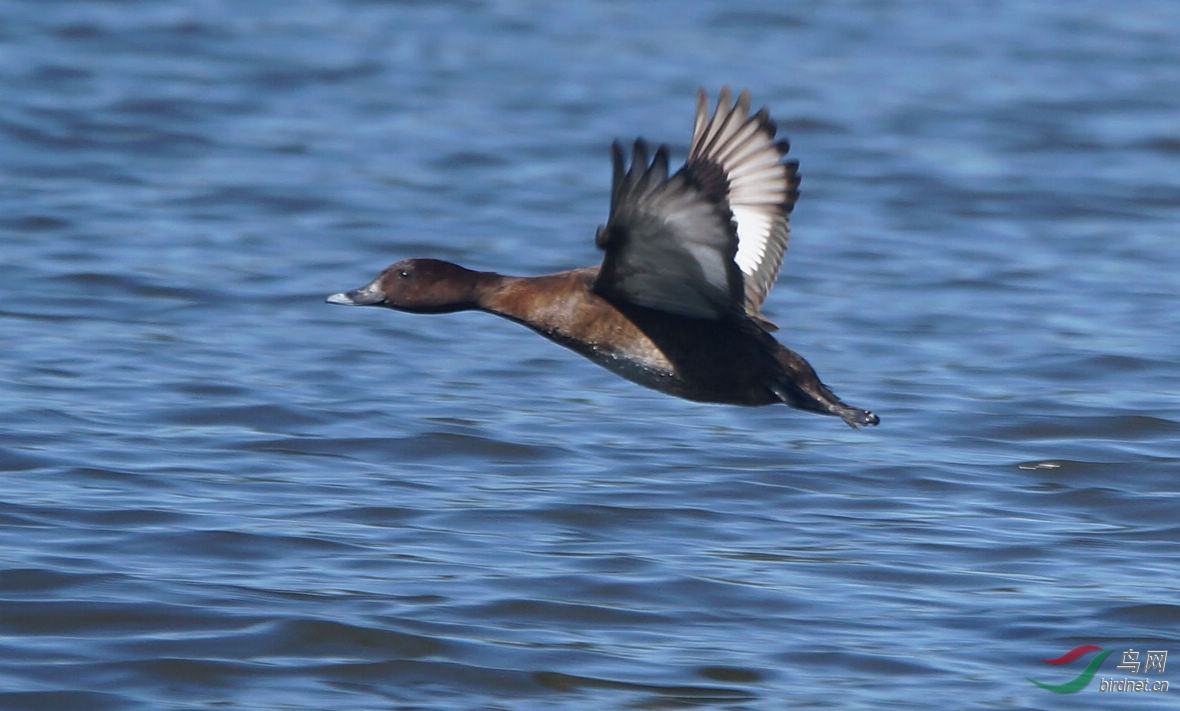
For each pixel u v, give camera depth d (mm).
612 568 11141
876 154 26891
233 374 15625
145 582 10609
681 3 38281
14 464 12812
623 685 9500
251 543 11383
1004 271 20734
